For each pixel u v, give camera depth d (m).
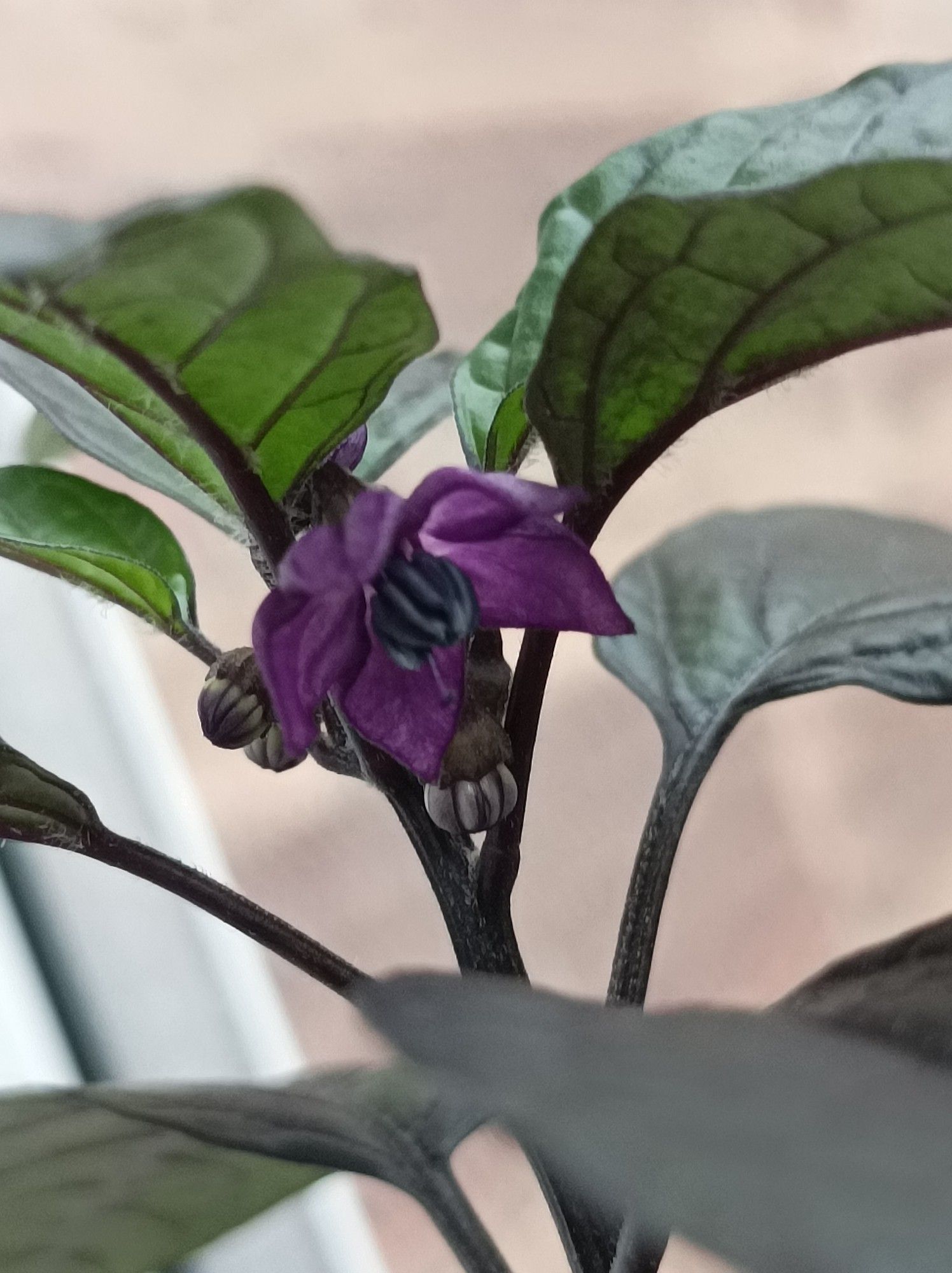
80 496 0.11
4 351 0.10
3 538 0.10
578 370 0.09
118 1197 0.08
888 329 0.08
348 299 0.08
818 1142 0.05
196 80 0.17
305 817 0.20
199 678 0.19
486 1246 0.08
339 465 0.09
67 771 0.18
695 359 0.09
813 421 0.22
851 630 0.12
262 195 0.07
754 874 0.22
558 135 0.19
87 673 0.18
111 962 0.18
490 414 0.11
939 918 0.09
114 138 0.17
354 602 0.09
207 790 0.19
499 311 0.19
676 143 0.09
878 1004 0.09
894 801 0.23
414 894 0.20
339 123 0.18
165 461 0.11
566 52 0.19
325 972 0.10
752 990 0.22
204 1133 0.08
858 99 0.08
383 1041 0.06
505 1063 0.05
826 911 0.23
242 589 0.19
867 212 0.08
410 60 0.18
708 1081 0.05
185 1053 0.19
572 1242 0.10
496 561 0.09
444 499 0.09
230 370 0.08
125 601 0.11
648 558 0.13
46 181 0.16
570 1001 0.06
